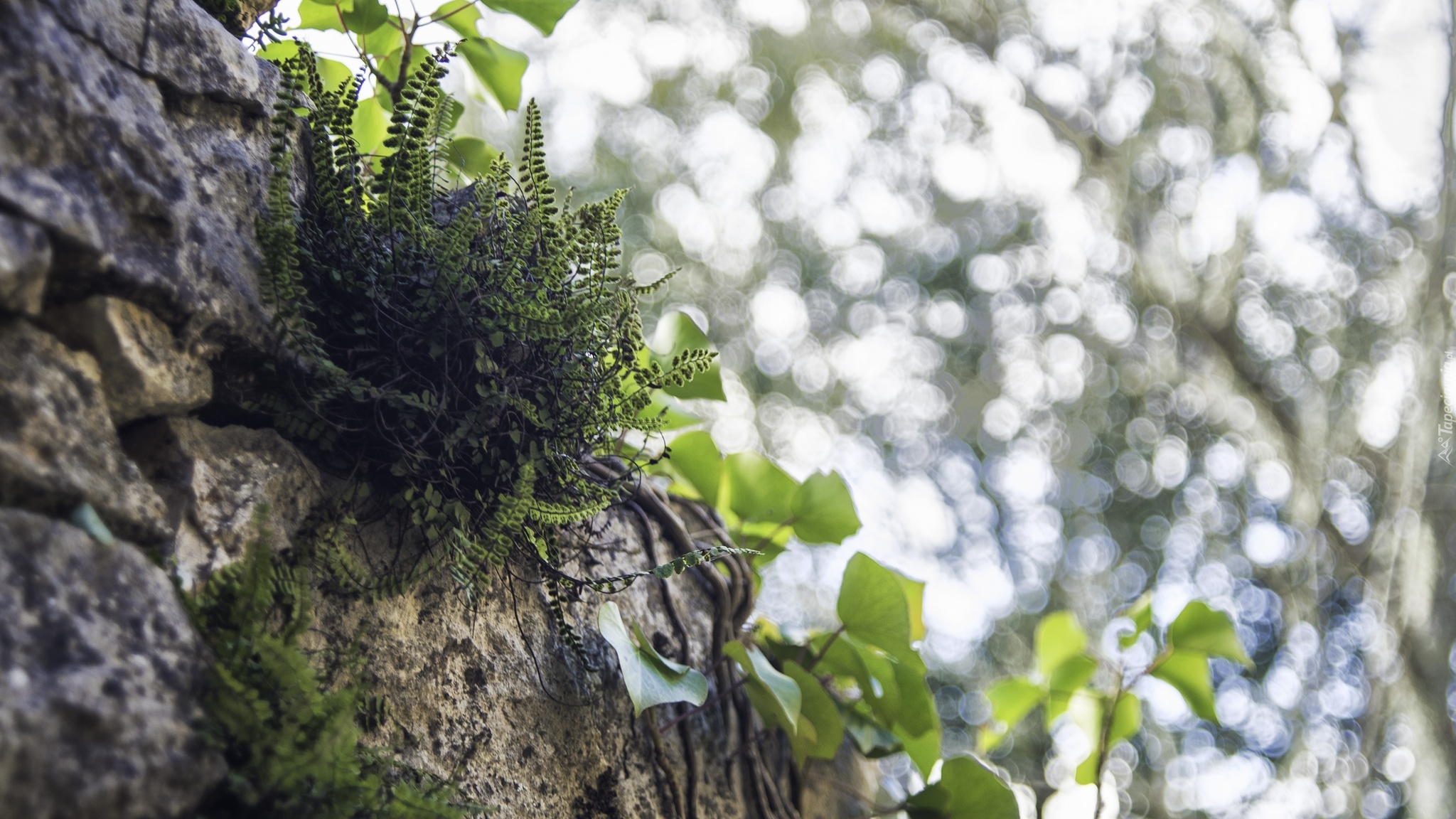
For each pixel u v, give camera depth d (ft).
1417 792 15.90
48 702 1.89
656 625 4.35
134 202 2.48
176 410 2.62
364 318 2.93
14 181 2.17
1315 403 18.86
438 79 3.19
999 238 23.24
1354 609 18.13
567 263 3.22
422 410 2.95
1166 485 20.93
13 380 2.15
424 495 2.99
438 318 3.00
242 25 3.42
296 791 2.26
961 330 23.09
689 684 3.56
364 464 3.05
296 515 2.86
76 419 2.27
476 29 3.98
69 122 2.35
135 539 2.35
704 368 3.50
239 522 2.67
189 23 2.85
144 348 2.47
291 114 2.77
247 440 2.82
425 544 3.24
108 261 2.35
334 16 3.83
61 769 1.88
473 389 3.10
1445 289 15.74
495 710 3.38
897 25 22.03
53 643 1.98
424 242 3.07
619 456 4.05
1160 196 20.20
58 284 2.33
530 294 3.23
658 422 3.52
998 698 6.14
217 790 2.21
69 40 2.42
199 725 2.18
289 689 2.33
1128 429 21.57
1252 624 19.44
